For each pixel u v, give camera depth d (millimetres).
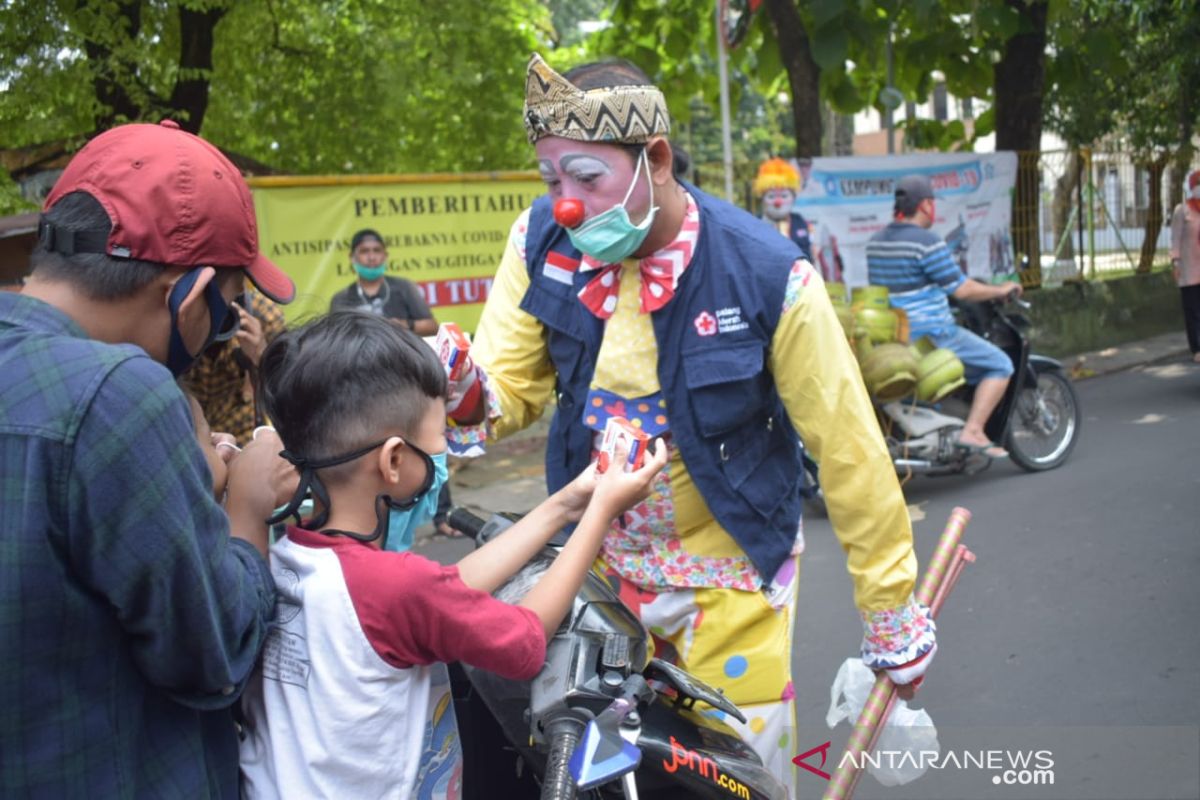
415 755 1515
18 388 1205
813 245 9016
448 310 7516
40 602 1188
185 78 7992
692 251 2096
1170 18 11617
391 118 10117
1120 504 5680
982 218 10086
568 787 1486
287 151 10391
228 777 1453
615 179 1985
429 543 5949
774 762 2279
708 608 2213
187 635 1268
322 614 1461
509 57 10203
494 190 7598
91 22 7293
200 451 1294
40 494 1178
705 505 2191
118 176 1317
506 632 1518
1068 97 11711
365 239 6074
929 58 10414
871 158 9227
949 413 6391
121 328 1344
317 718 1457
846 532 2123
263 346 3791
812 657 4156
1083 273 11508
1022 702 3645
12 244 4539
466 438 2219
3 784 1209
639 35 10906
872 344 5965
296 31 9820
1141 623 4168
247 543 1500
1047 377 6562
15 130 7445
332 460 1510
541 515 1780
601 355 2180
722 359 2076
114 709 1265
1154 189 12078
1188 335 9266
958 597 4594
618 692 1657
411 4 9562
